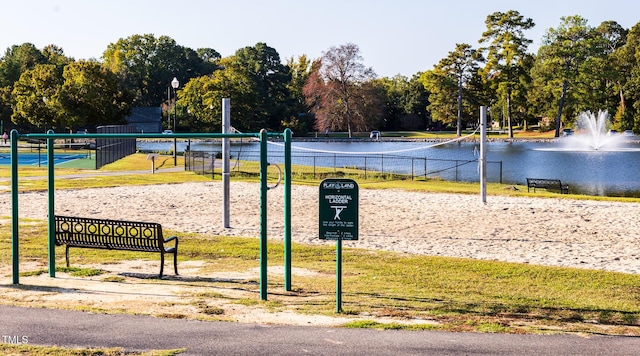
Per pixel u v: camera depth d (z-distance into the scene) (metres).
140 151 57.97
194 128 102.88
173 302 8.86
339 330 7.52
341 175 35.91
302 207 20.61
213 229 16.17
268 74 125.25
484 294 9.56
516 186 31.25
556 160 51.97
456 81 97.06
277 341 7.07
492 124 126.38
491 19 92.12
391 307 8.69
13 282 10.02
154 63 131.25
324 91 95.94
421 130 118.00
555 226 17.09
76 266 11.59
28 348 6.66
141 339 7.06
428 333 7.43
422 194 24.62
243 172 34.00
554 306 8.82
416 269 11.47
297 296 9.37
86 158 47.78
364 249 13.60
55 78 70.38
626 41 104.19
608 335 7.46
